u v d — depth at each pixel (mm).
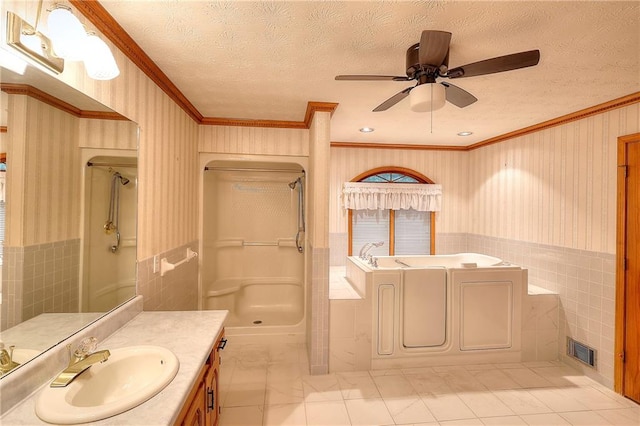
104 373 1205
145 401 993
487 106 2568
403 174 4266
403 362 2729
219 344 1655
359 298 2674
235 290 3570
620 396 2338
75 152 1325
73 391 1056
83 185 1380
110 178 1562
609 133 2457
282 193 3875
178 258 2463
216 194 3729
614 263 2416
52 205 1209
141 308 1828
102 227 1516
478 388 2428
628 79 2020
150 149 1951
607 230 2469
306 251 3156
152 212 1982
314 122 2615
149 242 1949
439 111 2709
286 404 2193
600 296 2521
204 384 1410
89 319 1423
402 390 2385
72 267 1321
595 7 1311
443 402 2242
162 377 1101
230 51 1719
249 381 2490
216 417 1655
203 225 3115
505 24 1437
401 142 4000
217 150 3059
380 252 4199
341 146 4070
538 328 2895
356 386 2432
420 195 4125
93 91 1408
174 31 1528
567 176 2818
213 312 1836
